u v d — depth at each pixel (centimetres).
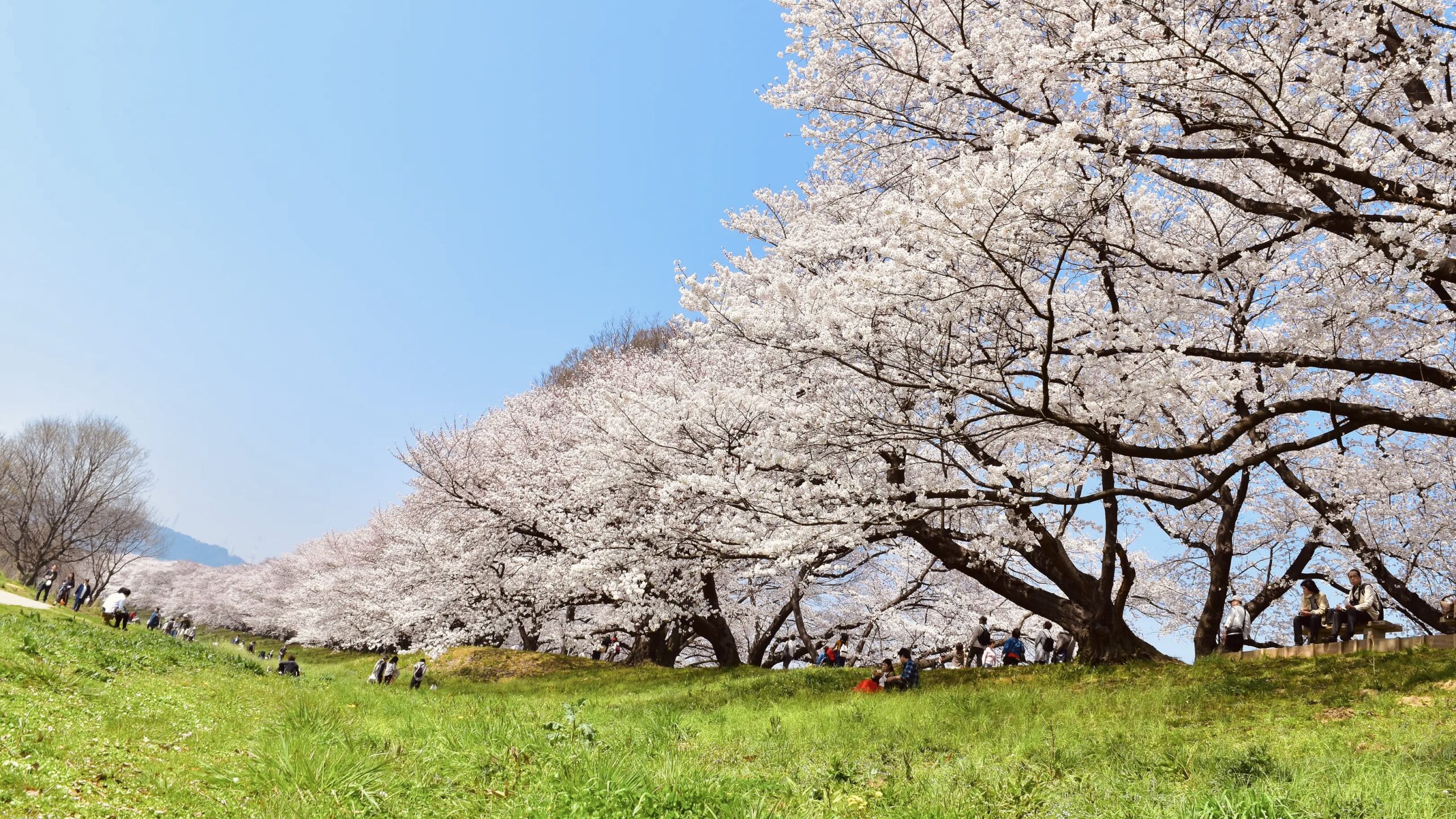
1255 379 1375
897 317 1184
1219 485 1135
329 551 5531
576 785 616
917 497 1291
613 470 1788
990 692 1248
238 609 7400
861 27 1320
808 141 1495
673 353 2545
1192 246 1266
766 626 2894
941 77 1166
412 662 2981
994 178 940
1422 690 977
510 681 2375
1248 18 1044
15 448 5531
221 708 1080
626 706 1495
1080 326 1209
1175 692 1123
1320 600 1442
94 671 1117
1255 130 1018
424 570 2981
